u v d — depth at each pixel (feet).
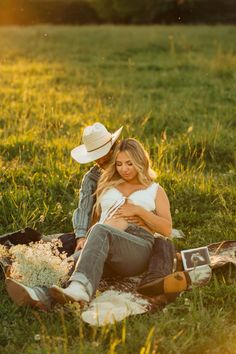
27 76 57.11
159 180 25.29
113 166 18.74
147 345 14.51
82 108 42.70
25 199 23.31
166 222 18.20
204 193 24.80
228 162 30.55
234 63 61.87
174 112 40.65
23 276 17.16
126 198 18.40
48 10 146.92
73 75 60.23
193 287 17.06
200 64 64.59
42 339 15.23
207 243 21.20
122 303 16.70
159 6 145.89
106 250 16.80
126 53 76.69
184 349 14.69
